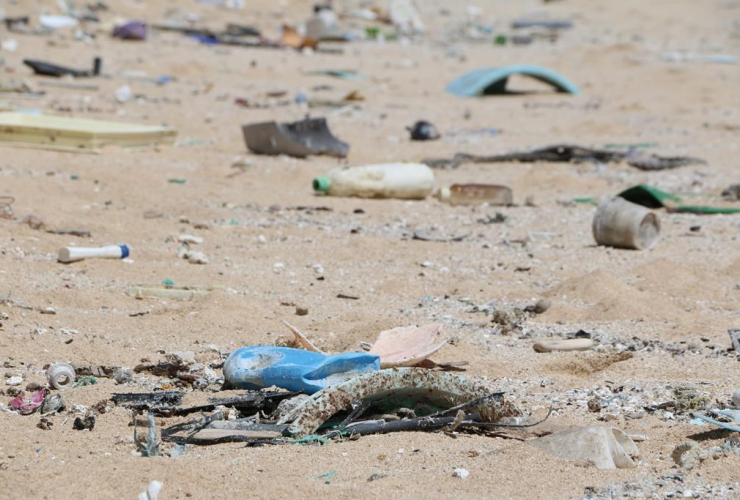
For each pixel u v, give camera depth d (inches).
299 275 888.3
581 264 948.0
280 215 1137.4
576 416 564.1
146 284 821.2
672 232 1092.5
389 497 448.5
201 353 663.8
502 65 2787.9
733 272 906.7
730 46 3243.1
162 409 548.4
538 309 788.0
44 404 544.4
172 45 2672.2
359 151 1569.9
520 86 2536.9
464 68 2716.5
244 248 978.7
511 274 911.7
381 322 714.8
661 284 865.5
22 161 1282.0
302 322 743.7
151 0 3253.0
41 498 443.5
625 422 553.0
